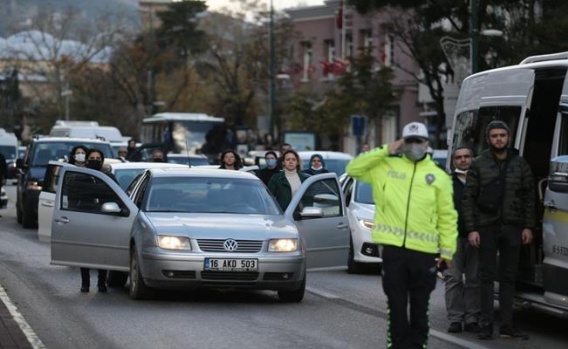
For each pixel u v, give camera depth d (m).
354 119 85.88
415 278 19.34
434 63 79.12
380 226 19.42
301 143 99.44
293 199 31.45
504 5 73.00
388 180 19.41
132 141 65.31
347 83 99.12
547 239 23.83
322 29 138.62
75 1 173.12
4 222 62.09
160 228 28.27
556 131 24.22
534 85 26.05
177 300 29.55
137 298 29.22
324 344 22.88
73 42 179.00
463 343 23.44
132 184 34.19
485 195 23.97
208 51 152.75
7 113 171.38
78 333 23.92
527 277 25.58
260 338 23.53
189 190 30.77
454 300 24.95
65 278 34.47
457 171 25.05
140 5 181.00
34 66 175.50
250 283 28.16
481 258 24.12
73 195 30.39
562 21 68.56
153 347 22.31
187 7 162.75
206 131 111.06
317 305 29.23
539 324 26.59
